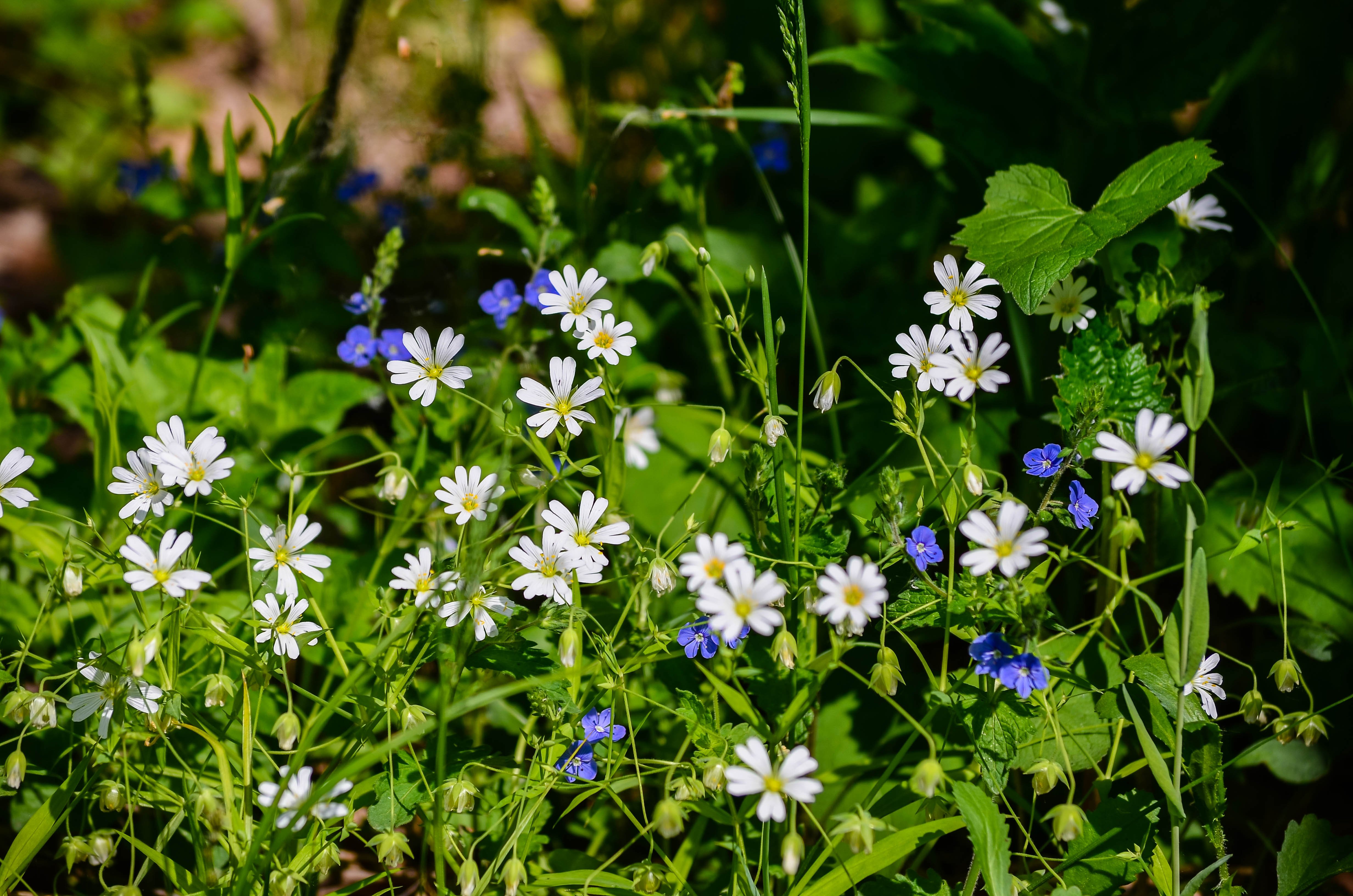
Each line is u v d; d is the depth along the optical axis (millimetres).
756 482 979
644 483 1096
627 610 991
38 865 1026
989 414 1097
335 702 961
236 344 1188
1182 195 1023
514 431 989
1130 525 967
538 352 1150
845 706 1032
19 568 1089
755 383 1069
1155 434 937
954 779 999
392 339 1097
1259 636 1084
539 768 975
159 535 1072
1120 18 1115
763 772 927
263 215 1188
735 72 1146
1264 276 1192
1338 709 1037
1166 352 1079
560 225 1177
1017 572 972
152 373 1139
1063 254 994
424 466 1091
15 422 1111
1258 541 994
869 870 958
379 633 1038
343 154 1195
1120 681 1002
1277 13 1141
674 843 1025
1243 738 1059
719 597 936
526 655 988
